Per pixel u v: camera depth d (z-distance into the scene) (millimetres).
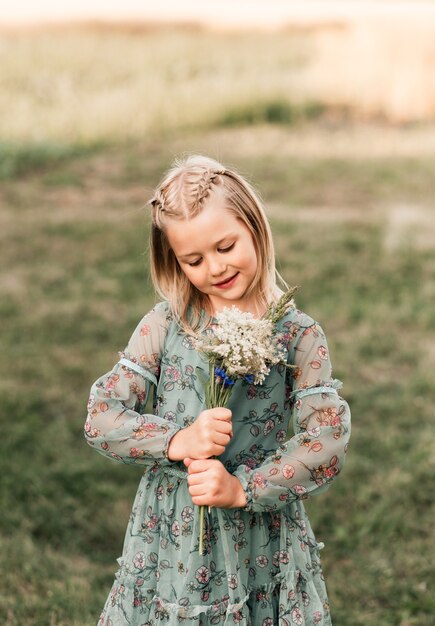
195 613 1915
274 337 1949
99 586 3260
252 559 1984
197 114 13516
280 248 7824
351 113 14539
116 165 11195
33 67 15266
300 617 1980
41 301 6559
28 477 4082
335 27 21625
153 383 2062
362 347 5754
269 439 2006
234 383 1902
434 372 5367
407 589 3273
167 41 19141
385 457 4355
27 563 3320
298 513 2057
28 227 8430
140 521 2014
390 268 7383
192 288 2033
